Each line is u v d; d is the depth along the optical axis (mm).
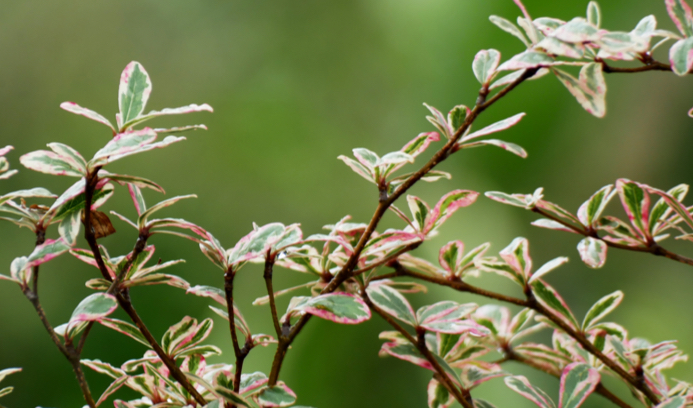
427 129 3027
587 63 1187
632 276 2832
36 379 2393
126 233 2740
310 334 2291
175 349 1229
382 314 1241
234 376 1222
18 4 3123
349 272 1214
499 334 1326
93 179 1169
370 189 3121
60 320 2516
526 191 2781
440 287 2426
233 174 3078
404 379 2266
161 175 2996
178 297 2512
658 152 2814
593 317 1271
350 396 2209
